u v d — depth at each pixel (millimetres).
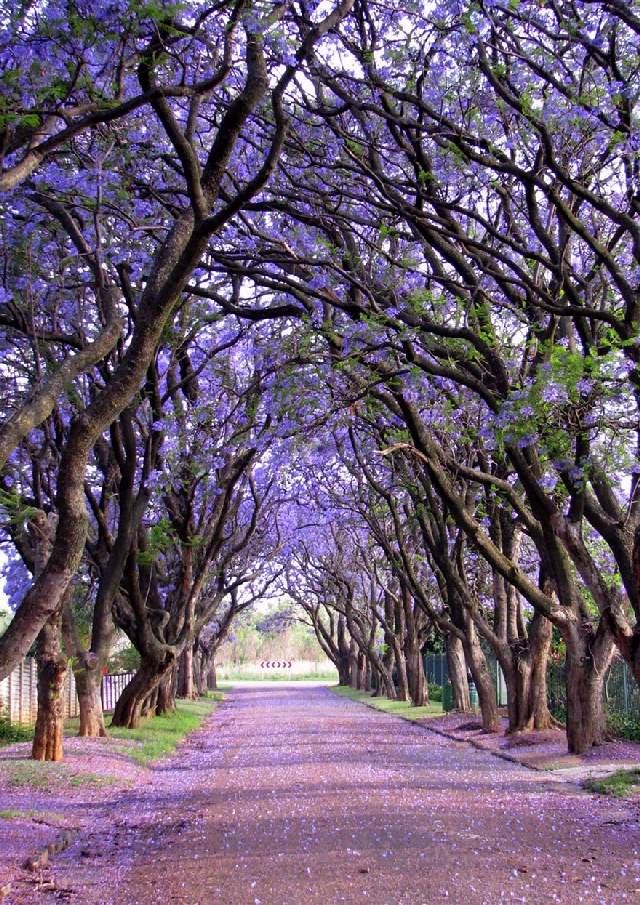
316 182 14422
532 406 10961
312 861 7957
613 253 14383
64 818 10039
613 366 11180
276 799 11633
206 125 13711
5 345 14148
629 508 12797
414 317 13281
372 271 14141
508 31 11859
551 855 8125
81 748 15758
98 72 9062
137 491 19281
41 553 12617
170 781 13758
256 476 25578
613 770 13477
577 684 15797
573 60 12703
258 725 25516
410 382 13281
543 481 14266
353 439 20312
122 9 7934
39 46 8086
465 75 12898
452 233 12539
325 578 42031
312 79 13836
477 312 13016
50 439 15258
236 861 8062
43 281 13211
